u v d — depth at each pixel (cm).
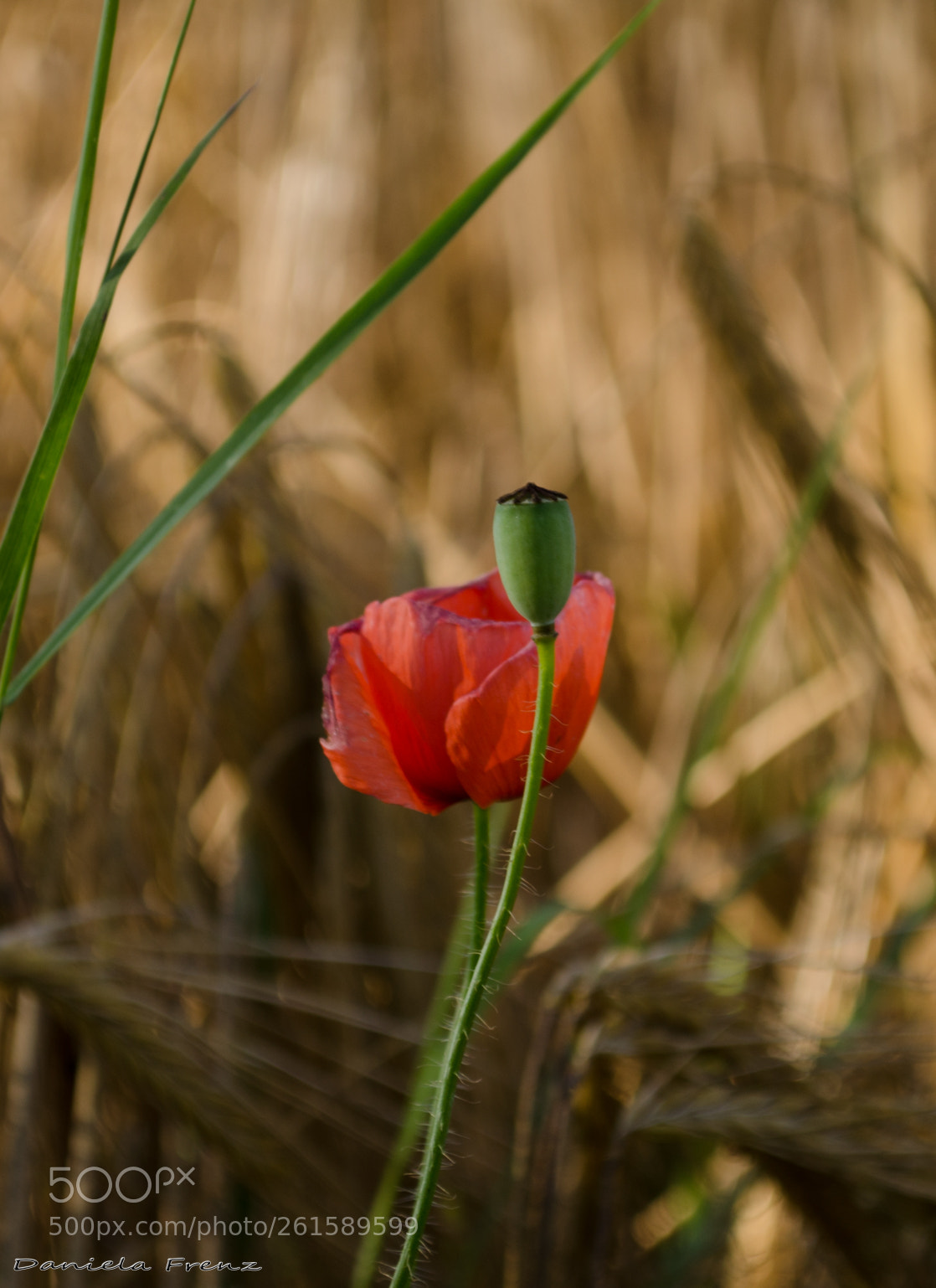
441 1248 80
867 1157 67
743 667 82
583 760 125
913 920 94
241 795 95
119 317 112
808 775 117
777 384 93
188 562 91
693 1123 68
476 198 62
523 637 59
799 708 115
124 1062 68
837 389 123
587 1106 70
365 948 94
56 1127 75
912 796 104
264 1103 80
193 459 93
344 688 60
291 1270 77
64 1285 71
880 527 93
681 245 96
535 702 59
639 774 117
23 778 85
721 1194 80
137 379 108
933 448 110
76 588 88
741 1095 69
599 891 113
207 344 102
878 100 128
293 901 95
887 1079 78
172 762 96
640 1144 76
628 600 132
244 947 81
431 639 59
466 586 63
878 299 117
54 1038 75
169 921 88
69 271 60
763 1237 80
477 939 60
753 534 124
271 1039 89
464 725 59
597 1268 68
